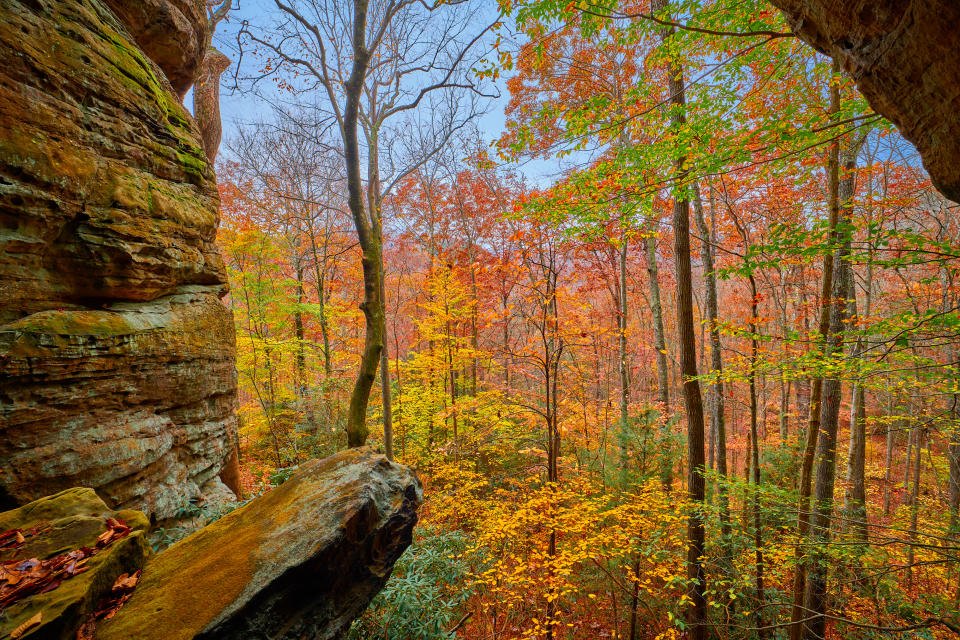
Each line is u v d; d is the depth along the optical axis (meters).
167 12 5.89
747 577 5.61
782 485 8.88
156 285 4.97
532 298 7.20
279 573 2.03
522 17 4.04
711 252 8.09
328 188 11.40
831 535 5.16
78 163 4.04
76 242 4.06
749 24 4.28
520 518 5.83
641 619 6.36
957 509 7.72
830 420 5.78
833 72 4.44
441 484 11.11
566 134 4.54
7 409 3.25
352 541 2.39
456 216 18.41
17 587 1.77
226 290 6.51
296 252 13.97
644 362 15.18
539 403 11.30
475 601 6.41
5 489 3.17
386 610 3.69
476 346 13.89
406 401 12.29
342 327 16.47
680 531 6.50
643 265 17.80
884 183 7.99
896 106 2.35
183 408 5.20
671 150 4.23
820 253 3.57
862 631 5.60
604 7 3.68
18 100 3.54
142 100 4.93
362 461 3.01
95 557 2.08
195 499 5.17
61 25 3.98
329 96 7.29
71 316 3.82
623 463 8.37
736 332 4.95
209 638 1.76
